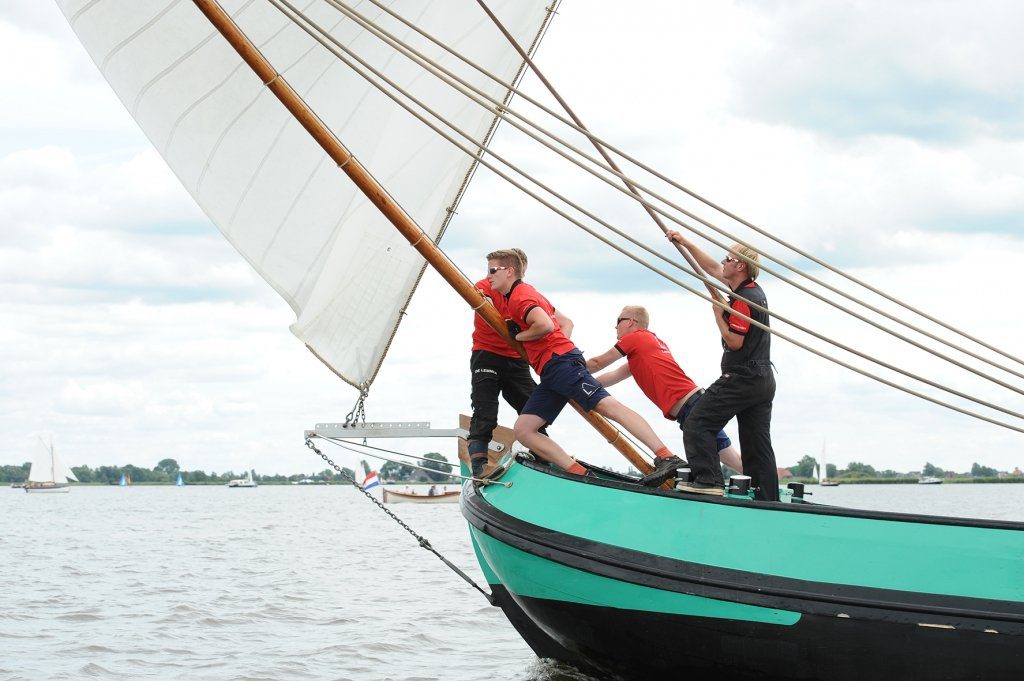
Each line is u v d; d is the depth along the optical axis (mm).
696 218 8016
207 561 23875
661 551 7559
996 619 6855
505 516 8344
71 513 65812
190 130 10383
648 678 8172
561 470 8523
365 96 10609
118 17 10172
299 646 12312
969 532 7062
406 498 76062
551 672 10195
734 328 7984
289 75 10375
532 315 8383
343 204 10586
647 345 8930
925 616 6949
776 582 7219
